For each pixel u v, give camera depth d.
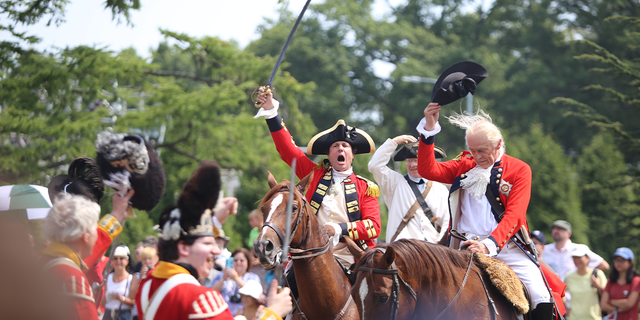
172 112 34.34
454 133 68.69
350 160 9.81
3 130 28.42
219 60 37.91
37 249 8.11
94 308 5.69
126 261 13.61
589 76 64.25
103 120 32.22
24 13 24.00
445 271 7.41
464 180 8.77
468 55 72.44
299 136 45.19
